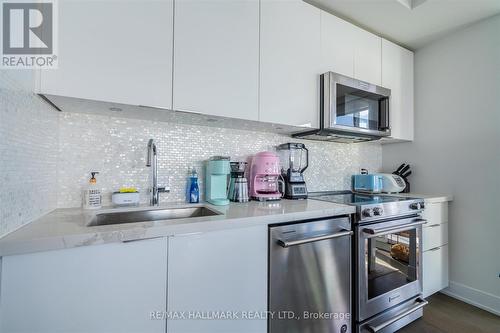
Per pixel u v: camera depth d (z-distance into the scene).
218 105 1.27
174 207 1.38
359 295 1.40
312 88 1.61
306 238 1.20
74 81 0.96
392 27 1.96
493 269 1.81
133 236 0.83
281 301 1.14
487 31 1.85
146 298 0.86
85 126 1.27
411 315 1.67
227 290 1.01
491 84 1.83
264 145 1.85
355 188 2.27
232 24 1.31
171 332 0.90
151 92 1.11
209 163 1.53
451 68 2.06
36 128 0.94
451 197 2.02
